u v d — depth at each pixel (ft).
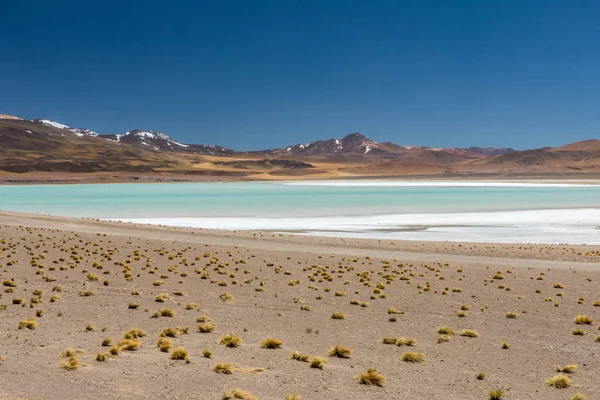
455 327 53.83
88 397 28.14
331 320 55.47
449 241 147.64
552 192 422.41
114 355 37.83
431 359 41.37
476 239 154.61
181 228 168.66
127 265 93.04
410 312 61.00
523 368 39.52
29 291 65.31
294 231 173.68
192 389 30.58
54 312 53.78
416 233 168.25
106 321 50.65
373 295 70.13
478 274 91.76
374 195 389.60
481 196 368.89
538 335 50.75
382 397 31.19
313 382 33.50
